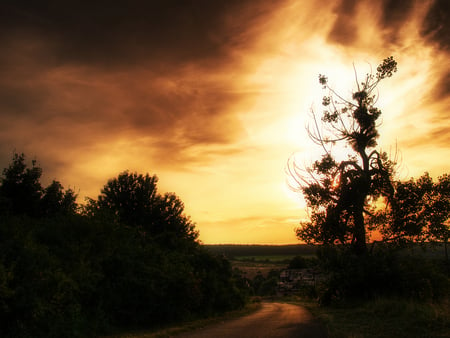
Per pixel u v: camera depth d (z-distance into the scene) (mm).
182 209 35406
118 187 34219
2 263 11500
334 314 18141
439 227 25031
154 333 14055
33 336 11578
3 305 10820
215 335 12648
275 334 12164
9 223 13664
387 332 10781
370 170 28328
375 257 24703
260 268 179000
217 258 31531
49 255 14070
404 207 26078
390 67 29312
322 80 30672
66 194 26062
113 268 17891
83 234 17141
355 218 27422
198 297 21953
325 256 26172
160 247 26750
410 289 22641
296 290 94375
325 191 27844
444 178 25359
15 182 24250
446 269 26078
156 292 18141
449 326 10766
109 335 14211
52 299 12734
